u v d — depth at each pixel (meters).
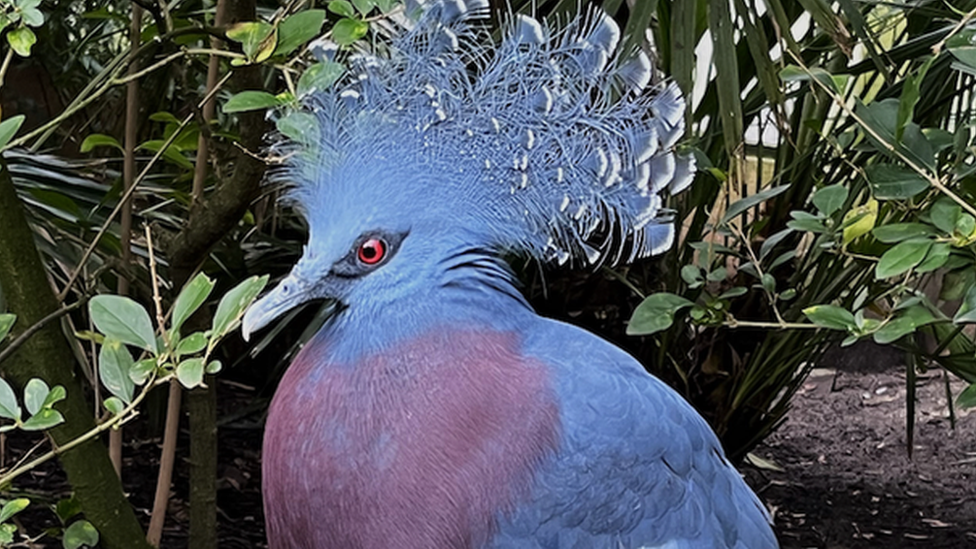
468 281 1.71
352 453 1.63
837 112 3.46
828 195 2.24
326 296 1.72
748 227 3.46
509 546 1.67
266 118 2.04
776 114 2.62
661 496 1.78
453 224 1.71
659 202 1.84
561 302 3.59
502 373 1.66
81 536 2.09
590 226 1.83
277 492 1.71
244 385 4.67
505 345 1.70
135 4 2.40
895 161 2.44
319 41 1.85
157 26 2.26
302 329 4.19
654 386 1.85
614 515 1.73
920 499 4.48
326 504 1.65
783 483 4.64
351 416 1.64
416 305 1.68
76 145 4.19
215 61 2.45
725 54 2.43
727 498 1.94
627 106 1.81
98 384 2.79
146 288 2.49
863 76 3.72
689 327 3.67
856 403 5.88
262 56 1.67
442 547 1.62
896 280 3.12
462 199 1.71
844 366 6.44
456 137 1.71
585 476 1.69
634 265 3.55
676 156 1.90
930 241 1.85
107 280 3.12
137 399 1.67
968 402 2.17
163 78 3.54
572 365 1.73
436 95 1.72
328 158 1.72
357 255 1.69
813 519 4.23
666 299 2.38
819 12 2.44
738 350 3.70
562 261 1.83
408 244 1.69
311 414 1.67
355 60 1.78
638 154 1.82
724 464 2.03
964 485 4.64
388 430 1.62
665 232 1.86
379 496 1.62
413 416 1.62
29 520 3.47
